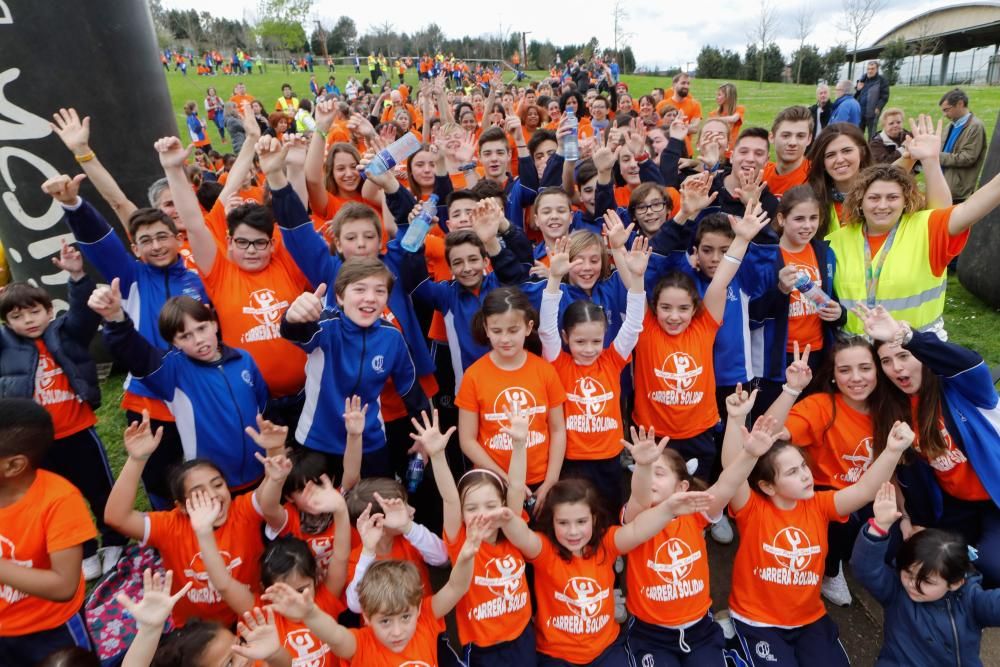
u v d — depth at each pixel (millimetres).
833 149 3756
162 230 3453
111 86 5129
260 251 3402
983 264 6086
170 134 5770
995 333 5641
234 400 3055
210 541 2559
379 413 3332
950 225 3195
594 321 3148
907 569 2703
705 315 3512
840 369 3162
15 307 3305
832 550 3232
